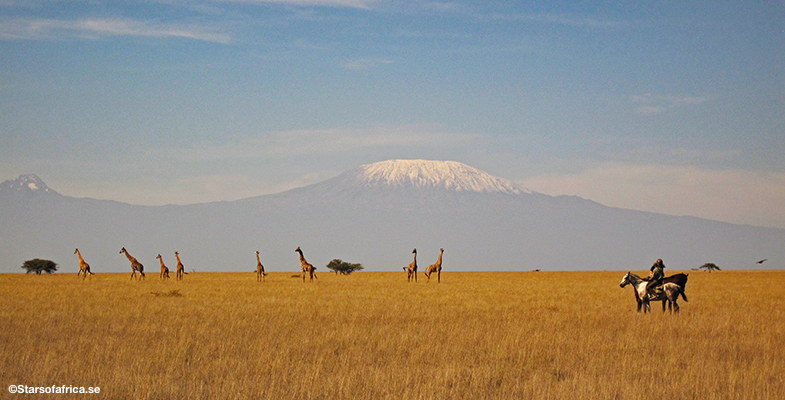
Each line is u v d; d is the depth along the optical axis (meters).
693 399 16.77
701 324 29.38
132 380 17.72
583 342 24.20
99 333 25.78
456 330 27.02
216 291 54.06
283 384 17.53
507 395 16.92
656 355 22.31
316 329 27.52
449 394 16.83
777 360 21.48
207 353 21.58
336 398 16.39
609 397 16.53
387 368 19.22
